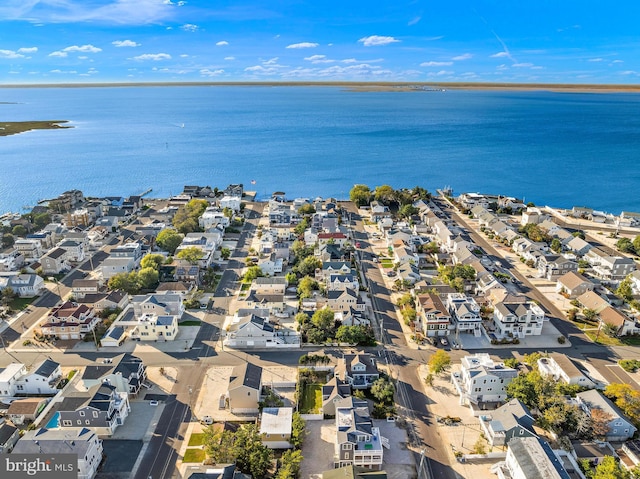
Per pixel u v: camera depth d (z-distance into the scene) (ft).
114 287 489.67
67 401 304.30
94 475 270.26
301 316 434.71
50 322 412.77
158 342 410.93
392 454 287.69
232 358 388.78
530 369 371.76
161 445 293.84
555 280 543.80
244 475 254.88
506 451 286.46
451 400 338.54
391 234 655.35
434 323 419.54
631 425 295.89
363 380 352.28
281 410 311.68
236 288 517.96
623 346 410.72
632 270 545.44
